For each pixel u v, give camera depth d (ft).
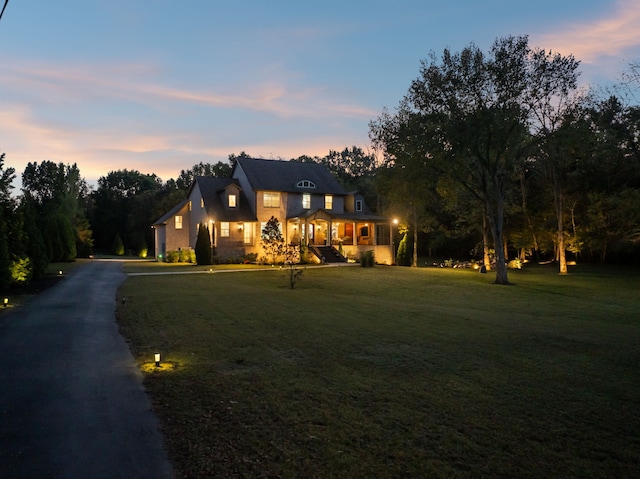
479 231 136.77
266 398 19.33
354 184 211.41
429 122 77.30
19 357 26.18
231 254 119.44
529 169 123.65
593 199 108.17
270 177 127.13
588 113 80.38
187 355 26.63
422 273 91.56
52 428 16.26
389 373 23.38
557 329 37.40
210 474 12.94
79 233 172.65
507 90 73.05
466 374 23.43
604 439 15.67
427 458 13.99
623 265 128.36
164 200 199.62
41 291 57.00
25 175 195.93
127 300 49.52
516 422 17.06
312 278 78.64
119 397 19.48
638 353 28.86
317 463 13.58
